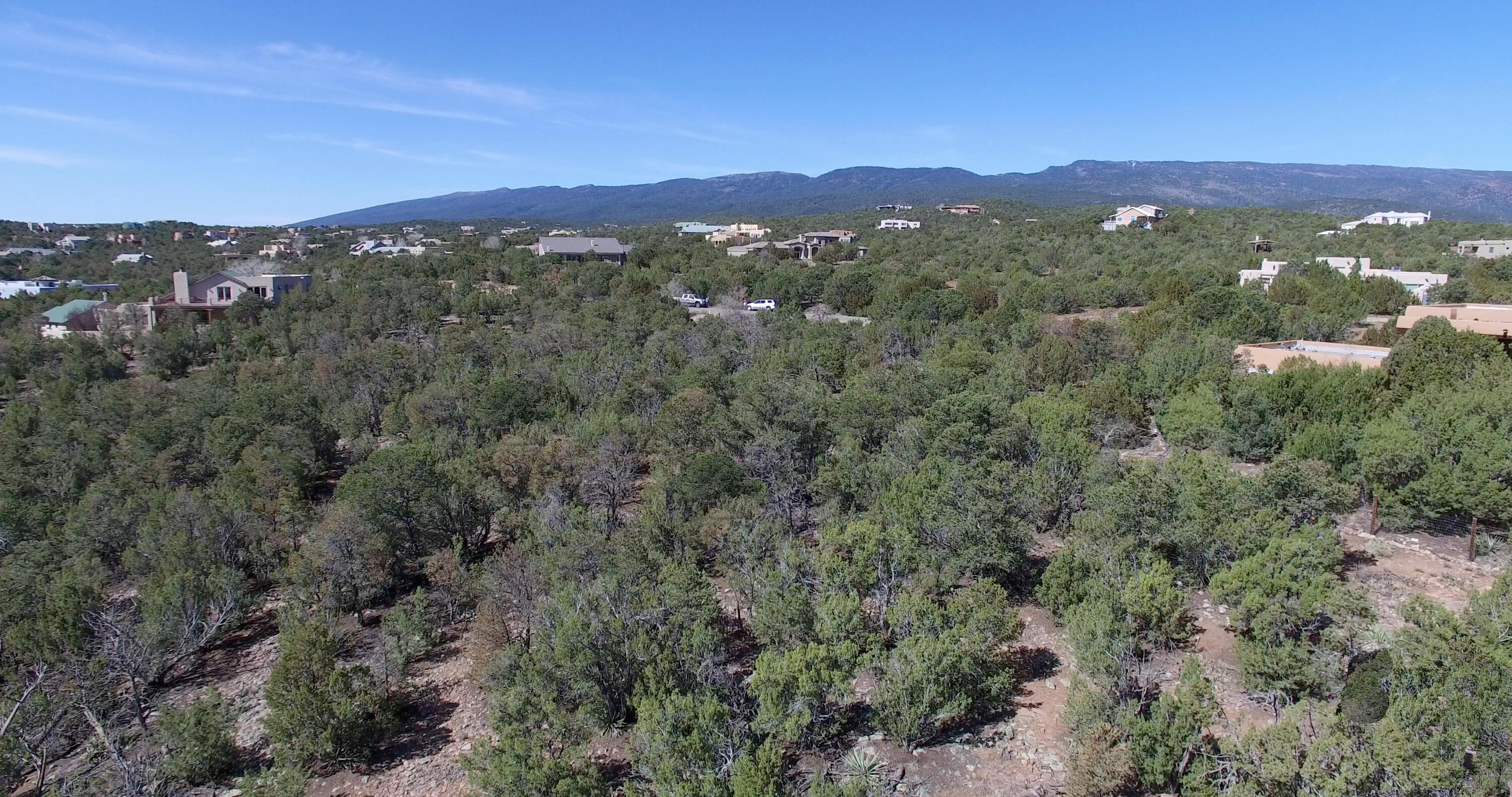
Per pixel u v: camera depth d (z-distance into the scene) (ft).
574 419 118.01
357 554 74.90
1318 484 72.49
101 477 108.47
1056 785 48.32
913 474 80.84
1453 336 113.91
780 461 90.84
